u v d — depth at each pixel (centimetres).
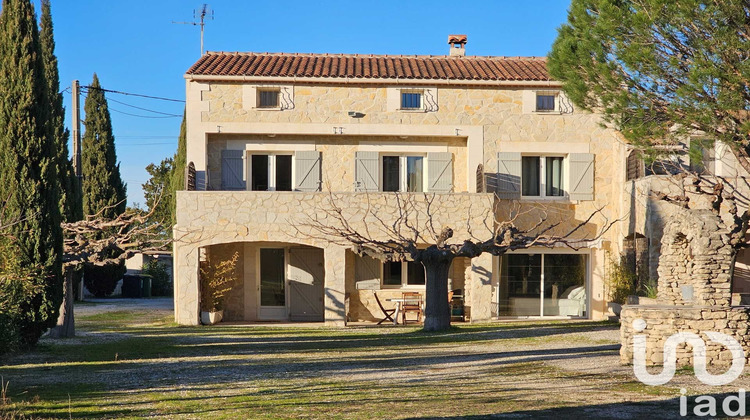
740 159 1369
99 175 3688
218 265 2408
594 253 2444
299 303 2516
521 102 2450
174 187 3153
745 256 2467
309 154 2428
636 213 2252
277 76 2378
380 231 2298
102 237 3272
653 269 2128
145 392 1084
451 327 2095
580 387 1107
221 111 2381
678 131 1304
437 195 2312
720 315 1293
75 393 1073
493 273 2439
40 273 1577
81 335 1977
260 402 999
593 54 1340
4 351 1505
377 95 2416
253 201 2275
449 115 2433
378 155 2452
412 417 888
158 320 2478
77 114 2184
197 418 898
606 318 2425
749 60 1136
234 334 2019
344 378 1223
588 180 2452
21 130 1591
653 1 1177
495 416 891
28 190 1581
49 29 2558
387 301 2495
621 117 1338
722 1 1140
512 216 2427
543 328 2089
